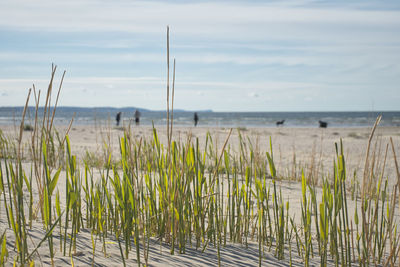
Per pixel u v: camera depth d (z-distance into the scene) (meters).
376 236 2.00
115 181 1.78
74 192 1.78
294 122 47.28
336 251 1.89
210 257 1.90
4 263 1.54
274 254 2.10
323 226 1.85
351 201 4.08
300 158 8.67
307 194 4.15
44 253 1.73
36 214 2.31
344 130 25.17
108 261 1.71
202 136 14.78
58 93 1.72
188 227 2.07
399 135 17.92
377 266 2.04
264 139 15.24
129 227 1.83
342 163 1.79
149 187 2.16
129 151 1.85
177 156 2.11
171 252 1.89
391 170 6.65
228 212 2.41
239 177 4.49
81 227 2.23
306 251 1.90
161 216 2.13
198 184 2.09
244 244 2.26
